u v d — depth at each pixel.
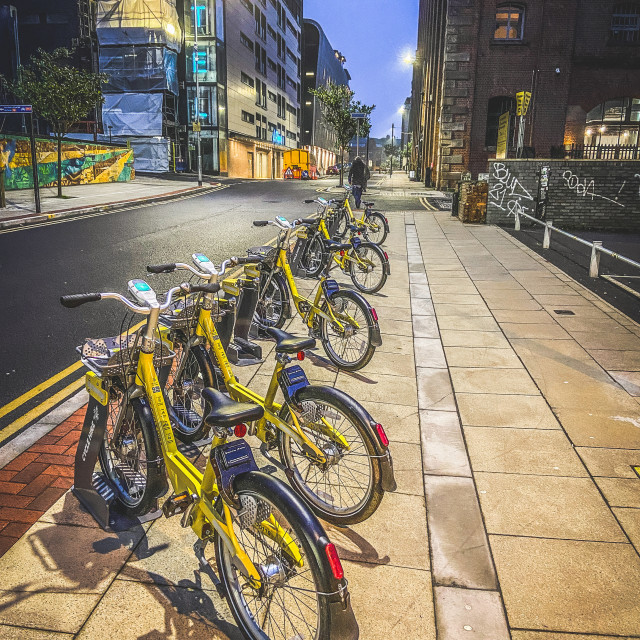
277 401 4.37
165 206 18.39
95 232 12.38
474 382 4.91
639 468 3.56
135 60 39.09
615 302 7.71
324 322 5.23
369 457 2.79
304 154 53.22
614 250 12.10
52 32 39.44
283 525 2.19
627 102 26.47
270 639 2.22
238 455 2.22
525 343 5.95
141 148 39.88
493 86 26.33
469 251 11.60
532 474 3.49
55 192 20.78
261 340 5.88
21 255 9.55
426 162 37.62
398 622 2.36
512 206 15.67
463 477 3.46
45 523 2.93
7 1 38.72
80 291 7.57
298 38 74.50
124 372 2.82
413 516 3.08
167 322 3.54
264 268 5.76
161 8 38.44
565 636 2.30
